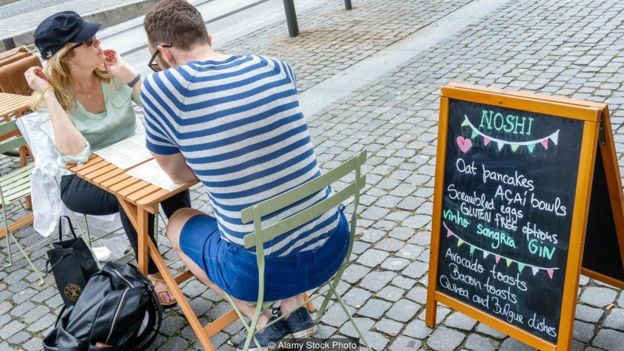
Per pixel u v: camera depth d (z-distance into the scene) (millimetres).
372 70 6500
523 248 2322
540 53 5922
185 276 3211
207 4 12094
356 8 9305
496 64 5891
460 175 2475
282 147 2205
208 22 10492
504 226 2367
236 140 2137
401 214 3809
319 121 5480
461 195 2492
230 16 10688
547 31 6512
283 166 2217
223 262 2365
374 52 7090
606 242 2463
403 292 3121
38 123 3273
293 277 2340
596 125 1995
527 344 2447
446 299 2693
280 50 7910
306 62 7227
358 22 8500
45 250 4184
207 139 2139
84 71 3047
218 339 3010
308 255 2336
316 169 2352
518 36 6551
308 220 2223
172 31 2283
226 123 2121
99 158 2941
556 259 2219
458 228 2547
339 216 2492
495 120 2287
